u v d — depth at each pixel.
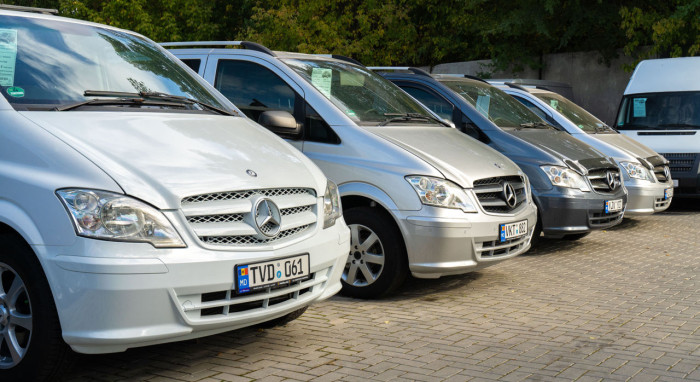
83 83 4.71
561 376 4.39
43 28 4.95
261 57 7.04
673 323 5.66
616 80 19.28
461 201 6.12
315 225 4.68
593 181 8.84
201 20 27.17
